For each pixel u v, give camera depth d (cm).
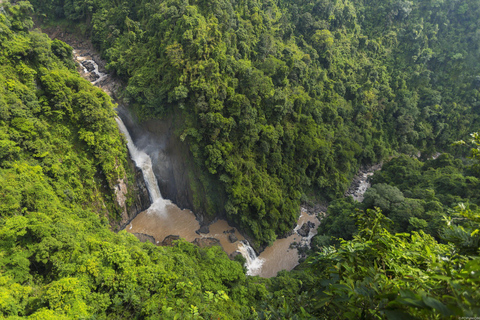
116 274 2277
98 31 5278
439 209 3234
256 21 5047
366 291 441
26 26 3941
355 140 5862
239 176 4072
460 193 3700
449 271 411
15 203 2514
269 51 5012
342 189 5325
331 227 3934
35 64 3541
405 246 593
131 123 4594
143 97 4316
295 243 4425
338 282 529
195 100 3925
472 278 326
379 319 401
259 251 4259
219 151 3969
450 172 4322
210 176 4244
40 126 3203
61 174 3281
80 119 3538
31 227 2362
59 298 1881
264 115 4447
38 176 2962
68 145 3450
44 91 3422
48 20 5856
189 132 3922
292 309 593
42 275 2316
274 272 4031
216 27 4019
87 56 5453
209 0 4253
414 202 3316
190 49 3900
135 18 5069
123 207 4122
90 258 2314
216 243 4119
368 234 632
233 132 4147
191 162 4278
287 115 4850
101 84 4859
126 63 4594
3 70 3206
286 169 4741
